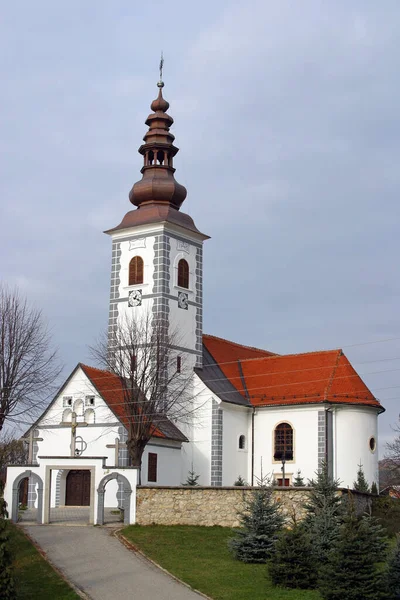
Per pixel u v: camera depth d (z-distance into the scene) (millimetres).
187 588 48812
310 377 90188
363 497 66625
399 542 49875
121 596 47031
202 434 87312
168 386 84438
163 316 87062
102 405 78938
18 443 99312
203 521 62875
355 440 86438
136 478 64375
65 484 77500
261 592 48344
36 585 48500
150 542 58156
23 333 76812
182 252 90688
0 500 45312
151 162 92688
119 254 90938
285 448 88188
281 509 60000
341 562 47719
